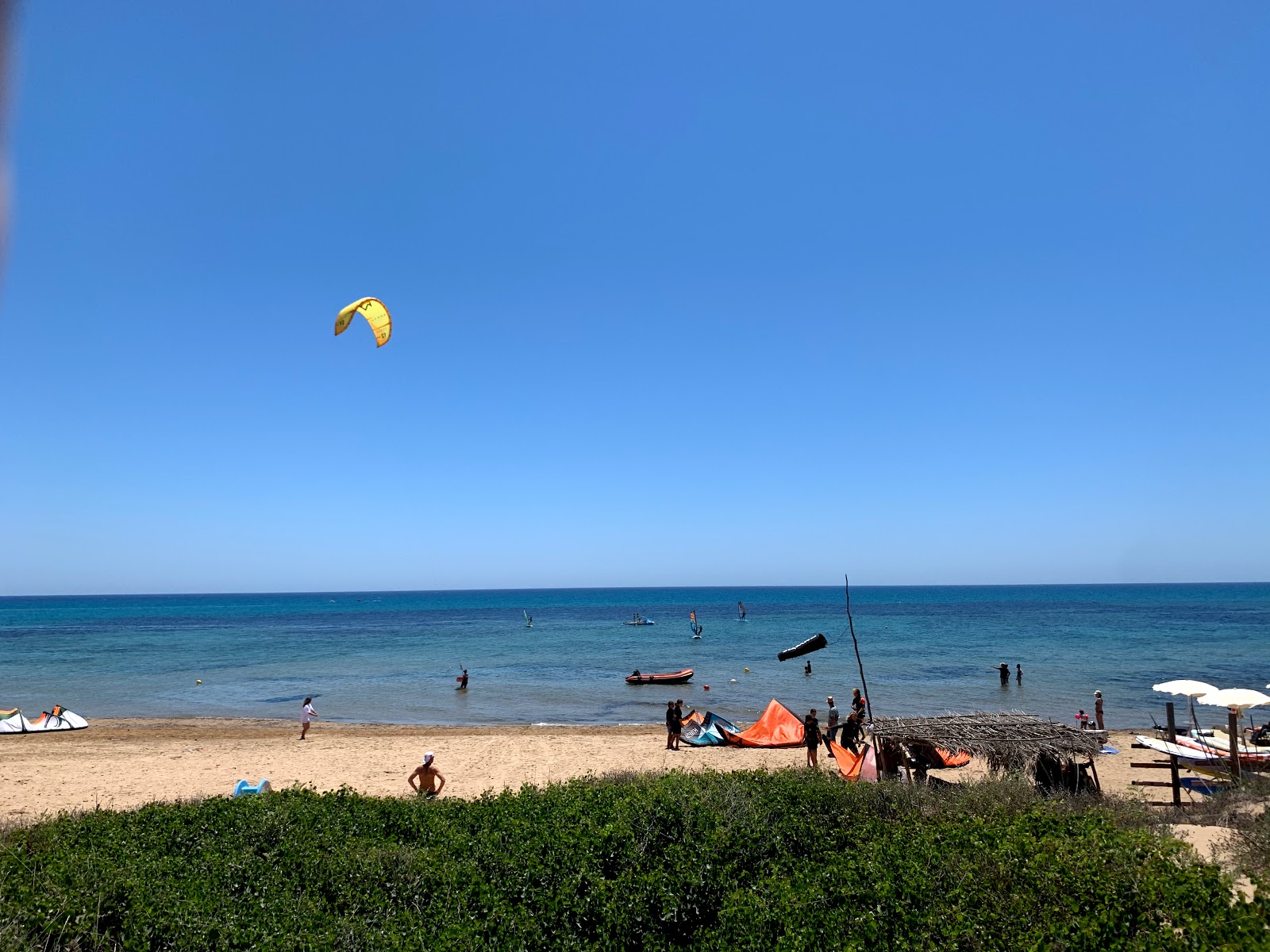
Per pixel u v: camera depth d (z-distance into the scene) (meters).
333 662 55.88
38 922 6.65
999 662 51.72
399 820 10.59
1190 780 17.91
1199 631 78.06
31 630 96.31
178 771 20.53
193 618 126.31
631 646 67.56
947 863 7.81
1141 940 6.06
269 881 8.20
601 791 11.59
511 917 7.32
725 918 7.17
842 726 21.00
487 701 37.84
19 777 19.78
